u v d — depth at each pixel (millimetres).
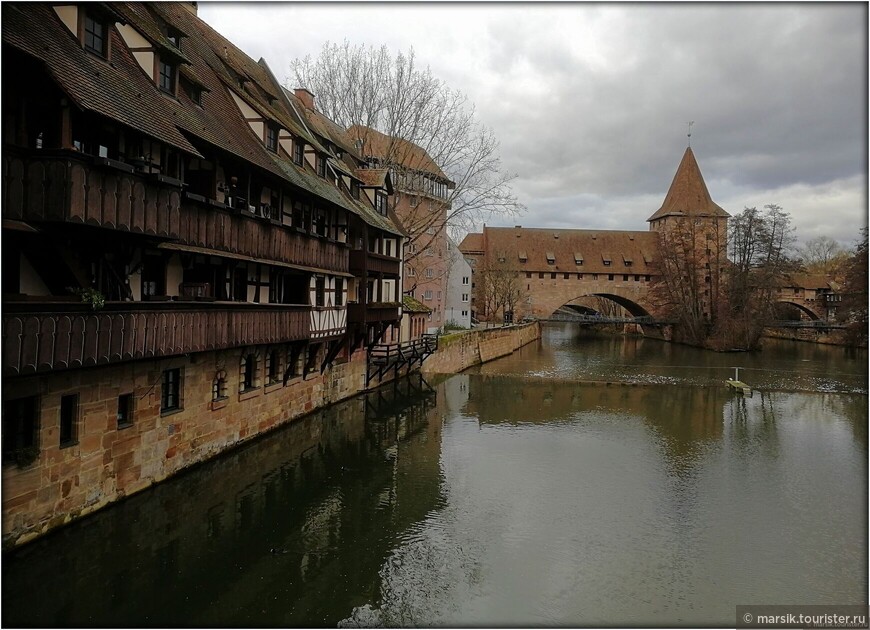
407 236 28516
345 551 10680
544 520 12555
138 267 10430
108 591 8625
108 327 8805
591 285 69875
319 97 30891
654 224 78000
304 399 19375
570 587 9797
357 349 24266
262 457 15219
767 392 29797
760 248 56688
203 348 11531
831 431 21500
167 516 11211
